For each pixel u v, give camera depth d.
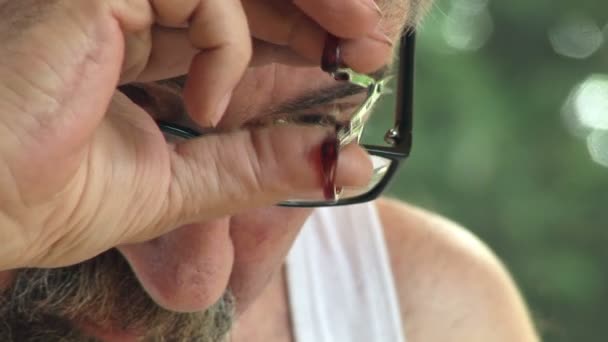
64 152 0.77
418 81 2.10
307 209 0.97
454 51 2.12
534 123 2.16
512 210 2.08
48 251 0.81
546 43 2.20
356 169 0.82
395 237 1.17
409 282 1.16
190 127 0.88
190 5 0.79
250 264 0.96
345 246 1.12
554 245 2.11
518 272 2.09
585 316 2.08
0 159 0.77
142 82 0.85
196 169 0.82
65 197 0.79
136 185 0.81
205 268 0.91
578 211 2.12
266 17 0.81
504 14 2.15
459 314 1.16
